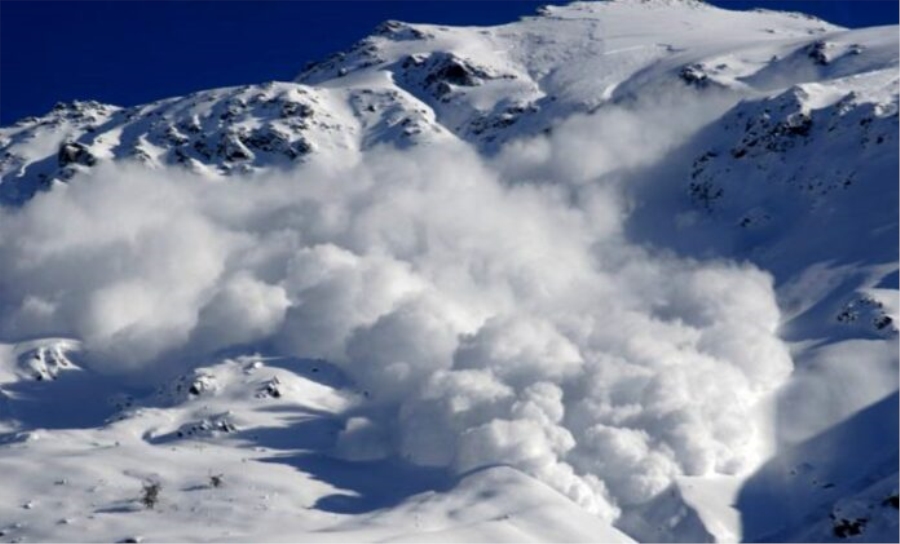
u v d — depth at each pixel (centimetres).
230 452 7381
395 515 5806
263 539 4969
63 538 5406
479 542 5125
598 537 5612
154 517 5788
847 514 6084
